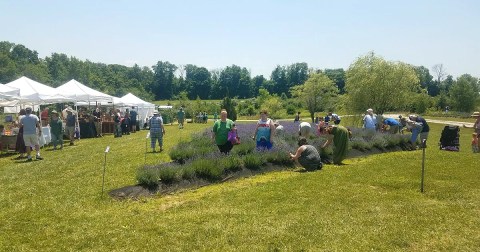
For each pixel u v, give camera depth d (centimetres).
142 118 4128
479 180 1081
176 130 3625
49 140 2067
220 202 864
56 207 828
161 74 15662
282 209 792
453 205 824
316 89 7475
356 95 4612
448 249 594
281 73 16175
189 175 1059
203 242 620
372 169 1247
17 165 1403
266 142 1388
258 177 1165
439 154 1647
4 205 843
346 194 906
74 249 601
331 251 580
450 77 12738
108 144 2144
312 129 2139
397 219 725
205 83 16025
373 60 4709
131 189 959
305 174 1168
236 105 8569
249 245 605
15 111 3309
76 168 1299
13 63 9562
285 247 595
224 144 1334
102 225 710
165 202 890
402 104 4594
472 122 6028
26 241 636
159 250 591
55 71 11681
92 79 11856
